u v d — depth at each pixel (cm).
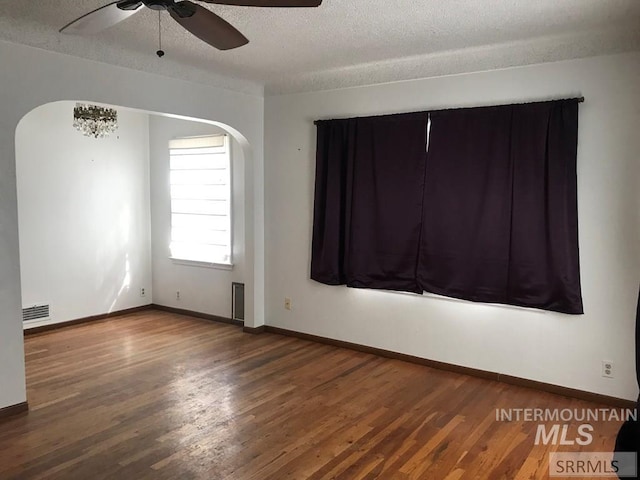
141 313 636
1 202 334
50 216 545
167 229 631
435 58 411
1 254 335
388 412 354
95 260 591
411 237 443
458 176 416
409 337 457
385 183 453
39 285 540
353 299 488
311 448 303
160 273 646
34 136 527
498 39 364
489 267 405
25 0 292
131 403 365
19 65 337
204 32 257
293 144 517
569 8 303
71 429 325
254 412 352
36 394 381
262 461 288
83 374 423
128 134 616
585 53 358
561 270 372
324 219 495
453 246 421
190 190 603
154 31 347
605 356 368
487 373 417
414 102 439
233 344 509
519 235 391
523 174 386
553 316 386
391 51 396
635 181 349
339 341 502
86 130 484
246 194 536
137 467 281
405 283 450
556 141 369
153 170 637
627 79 347
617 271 360
